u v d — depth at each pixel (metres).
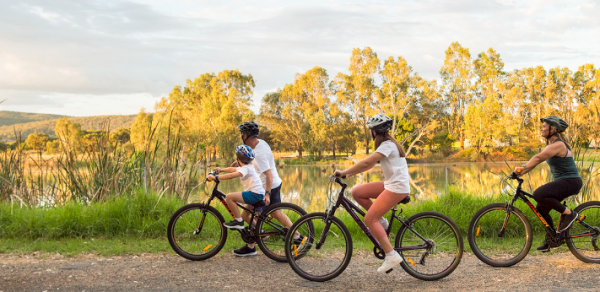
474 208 6.66
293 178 36.06
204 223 4.96
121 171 7.59
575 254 4.44
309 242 4.11
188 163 8.44
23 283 3.70
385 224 4.03
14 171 7.98
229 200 4.57
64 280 3.81
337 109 64.50
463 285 3.75
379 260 4.74
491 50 72.19
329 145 64.69
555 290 3.52
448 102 71.56
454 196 7.04
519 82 71.50
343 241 4.28
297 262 4.16
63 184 7.77
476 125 53.94
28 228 5.67
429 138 55.47
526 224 4.42
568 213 4.40
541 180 9.87
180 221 4.80
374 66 64.75
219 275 4.08
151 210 6.11
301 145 72.50
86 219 5.89
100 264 4.41
